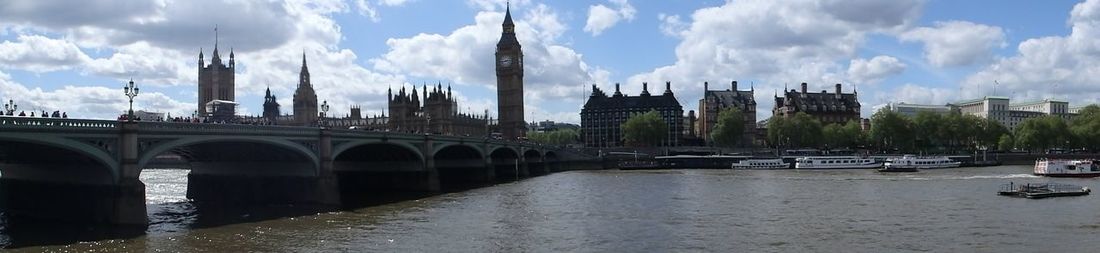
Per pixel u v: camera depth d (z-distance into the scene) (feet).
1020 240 192.03
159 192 346.33
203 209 260.01
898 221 228.22
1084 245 184.24
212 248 176.76
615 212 255.70
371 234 202.90
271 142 244.83
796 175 496.64
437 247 182.91
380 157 369.71
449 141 398.42
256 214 245.24
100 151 193.36
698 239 195.00
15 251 168.55
